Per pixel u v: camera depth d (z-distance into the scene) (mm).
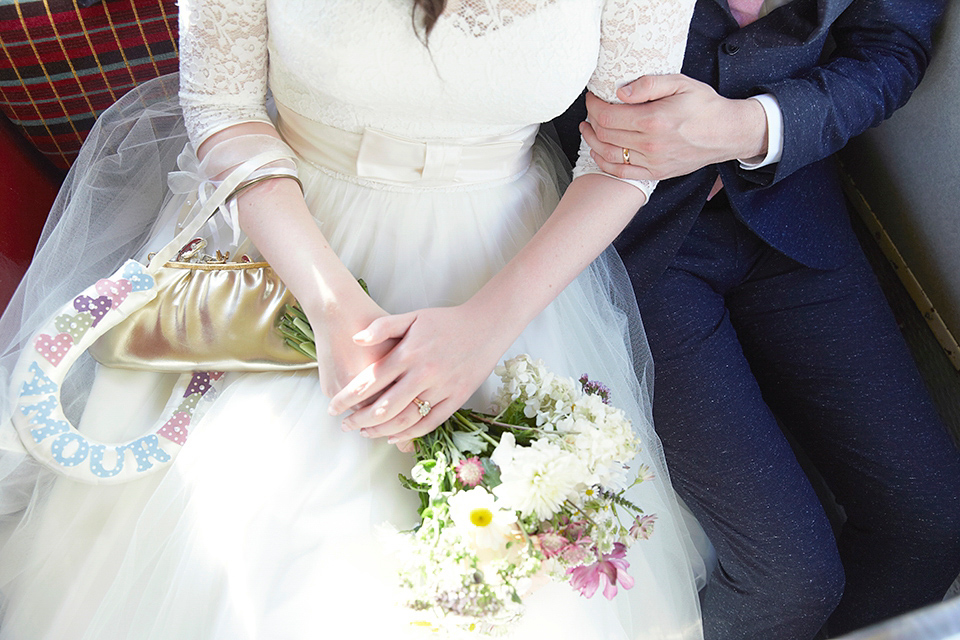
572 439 796
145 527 863
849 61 1184
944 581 1227
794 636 1206
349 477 866
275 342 924
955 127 1258
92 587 872
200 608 814
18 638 883
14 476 945
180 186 1025
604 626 929
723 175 1140
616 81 973
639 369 1148
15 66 1164
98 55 1192
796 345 1275
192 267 945
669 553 1111
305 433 888
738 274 1293
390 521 848
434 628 749
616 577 750
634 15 910
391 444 897
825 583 1145
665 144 977
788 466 1176
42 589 888
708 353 1198
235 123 979
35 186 1254
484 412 938
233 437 887
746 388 1207
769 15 1124
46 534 904
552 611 863
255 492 851
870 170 1500
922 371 1483
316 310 886
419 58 862
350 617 801
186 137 1169
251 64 972
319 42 861
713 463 1160
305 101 985
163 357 921
